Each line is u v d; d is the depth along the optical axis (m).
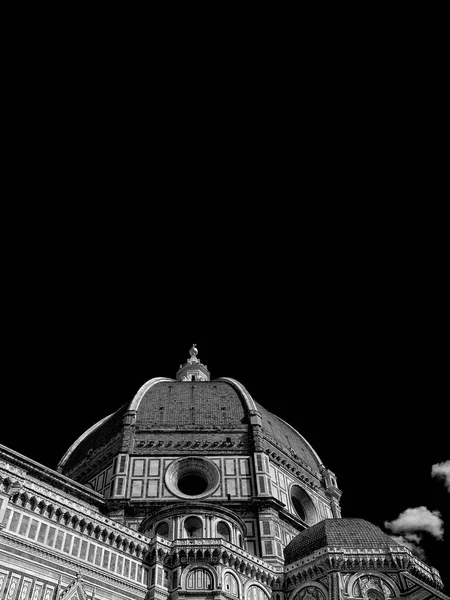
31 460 61.81
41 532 45.38
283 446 82.00
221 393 85.94
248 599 53.03
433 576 59.16
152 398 83.81
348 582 53.78
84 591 45.31
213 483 69.69
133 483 68.56
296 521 69.31
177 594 49.94
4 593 40.22
